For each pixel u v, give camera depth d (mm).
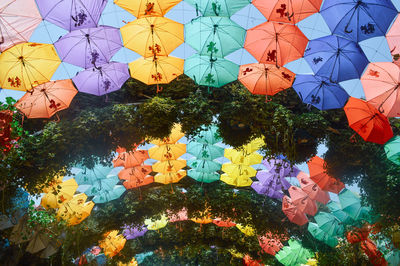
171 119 6758
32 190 6695
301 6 4637
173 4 4641
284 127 6695
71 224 10180
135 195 11539
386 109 5621
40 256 8945
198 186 11539
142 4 4594
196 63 6336
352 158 6809
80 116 6672
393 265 9305
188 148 10258
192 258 20391
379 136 6086
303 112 7574
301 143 7137
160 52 5480
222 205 10922
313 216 11789
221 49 5637
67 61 5363
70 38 5180
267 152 7270
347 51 5344
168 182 11031
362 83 5664
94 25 4566
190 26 5426
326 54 5488
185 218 13062
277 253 13859
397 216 6617
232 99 7160
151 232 15391
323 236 10867
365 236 9773
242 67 6285
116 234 13500
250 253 14766
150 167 10602
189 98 7000
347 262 10602
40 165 6266
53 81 6145
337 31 4887
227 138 7332
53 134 6367
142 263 19953
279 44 5324
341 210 9633
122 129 6582
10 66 5062
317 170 8766
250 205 10945
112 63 6191
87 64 5484
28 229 7895
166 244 15688
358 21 4691
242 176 10625
